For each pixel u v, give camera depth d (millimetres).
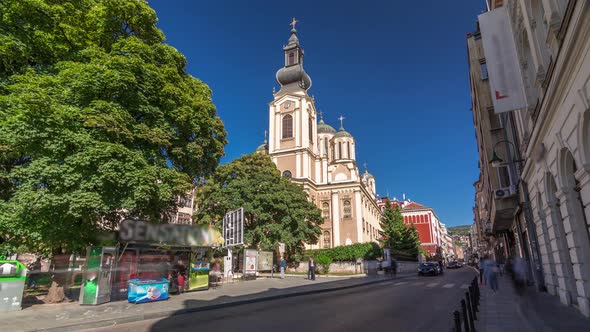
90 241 14211
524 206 16484
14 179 12758
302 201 36594
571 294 10742
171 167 15781
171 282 16500
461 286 20734
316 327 8477
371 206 61812
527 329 7711
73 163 11711
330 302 13414
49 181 11766
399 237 52625
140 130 14203
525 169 14367
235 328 8523
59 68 13719
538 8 10305
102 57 13961
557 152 9125
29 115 11297
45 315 10320
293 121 50344
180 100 16203
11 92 13609
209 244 18203
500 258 42781
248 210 32094
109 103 13078
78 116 12477
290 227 34531
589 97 6441
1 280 10969
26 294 15164
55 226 12344
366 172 82250
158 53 16484
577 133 7375
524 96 10531
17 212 11719
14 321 9375
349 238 48062
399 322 9086
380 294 16328
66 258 15906
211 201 33219
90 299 12594
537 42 10398
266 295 15531
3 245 13477
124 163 12727
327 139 65812
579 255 9086
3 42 12820
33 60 14492
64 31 14562
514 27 12961
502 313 10062
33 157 12234
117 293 14586
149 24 16969
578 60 6668
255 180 33906
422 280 27312
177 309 11430
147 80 14609
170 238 16578
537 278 15133
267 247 31938
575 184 9219
